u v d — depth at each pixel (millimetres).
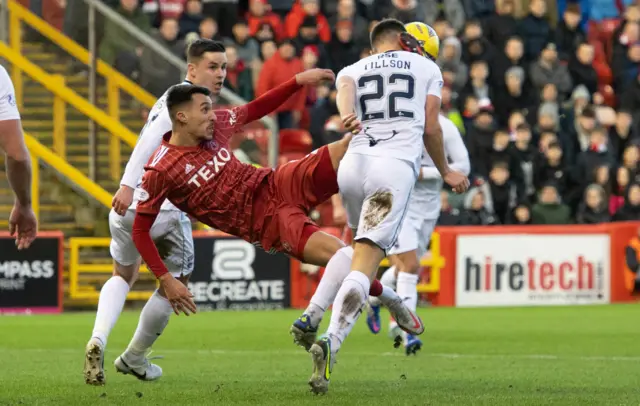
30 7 35688
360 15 44281
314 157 15648
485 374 18938
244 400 14156
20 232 14898
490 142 40156
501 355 23062
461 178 16547
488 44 44250
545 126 42312
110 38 36062
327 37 43062
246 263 35469
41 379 17547
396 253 23688
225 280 35344
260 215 15438
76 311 35469
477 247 37062
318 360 14188
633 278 38250
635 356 22984
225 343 25750
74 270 35531
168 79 35875
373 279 15266
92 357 16047
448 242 36938
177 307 15281
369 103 15906
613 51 47594
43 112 36000
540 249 37469
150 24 39188
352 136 15797
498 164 39219
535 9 45531
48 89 35906
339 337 14609
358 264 15070
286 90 16031
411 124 15828
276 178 15523
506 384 16875
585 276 37875
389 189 15352
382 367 20203
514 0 45531
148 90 36031
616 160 43062
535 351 24047
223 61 17000
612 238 38094
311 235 15328
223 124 15594
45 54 35938
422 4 46188
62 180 36312
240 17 44031
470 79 43531
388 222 15258
